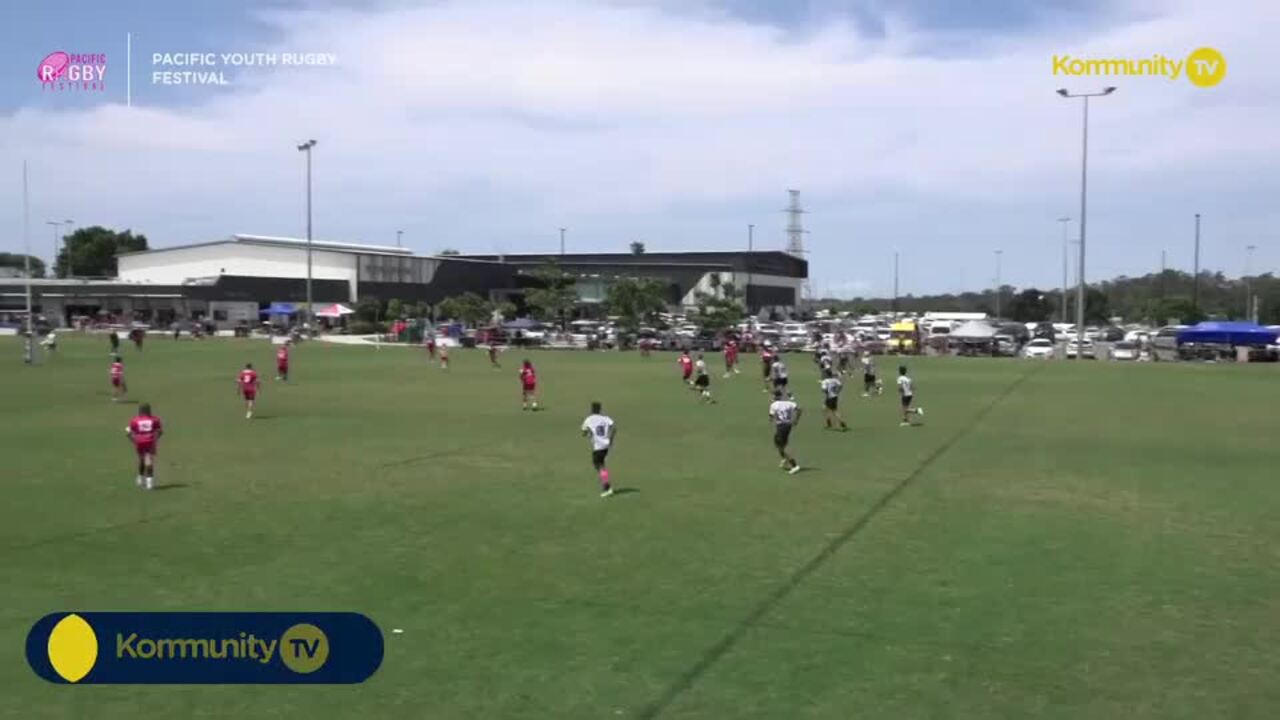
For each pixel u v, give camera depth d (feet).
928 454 71.77
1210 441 79.05
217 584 37.50
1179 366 185.37
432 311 355.36
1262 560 40.96
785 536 45.32
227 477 61.41
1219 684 27.61
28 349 174.29
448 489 57.41
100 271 477.77
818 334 250.16
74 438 79.77
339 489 57.36
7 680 28.48
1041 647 30.50
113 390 125.29
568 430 86.17
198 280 335.06
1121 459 69.15
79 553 42.11
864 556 41.63
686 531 46.42
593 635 31.68
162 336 285.64
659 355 220.84
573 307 326.85
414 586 37.24
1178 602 35.06
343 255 337.52
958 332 242.99
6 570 39.45
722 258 422.82
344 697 27.09
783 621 33.01
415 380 146.41
